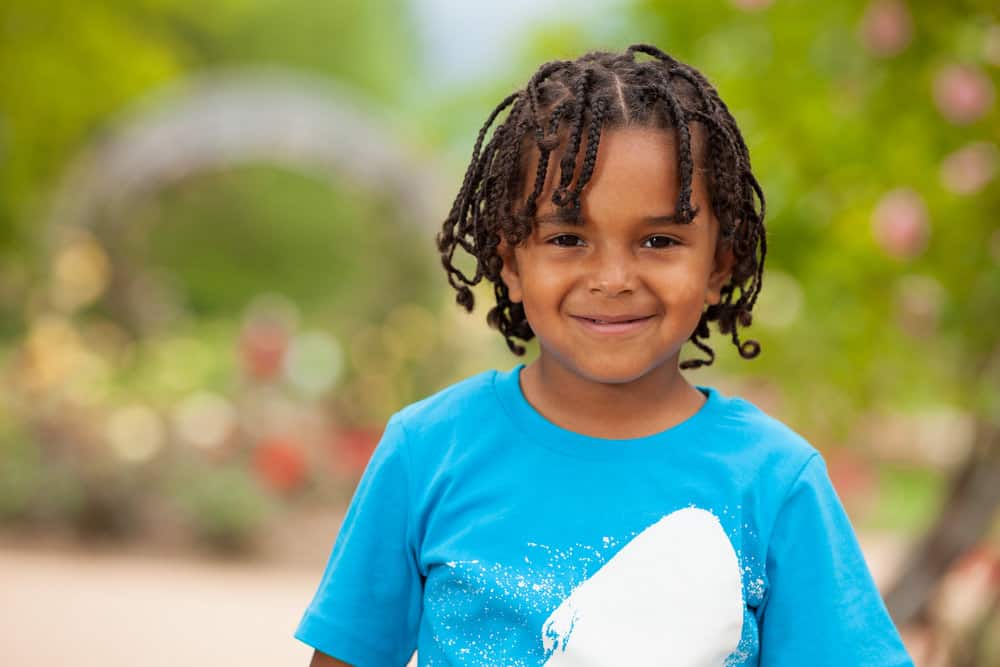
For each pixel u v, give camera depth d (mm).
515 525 1651
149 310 12414
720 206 1666
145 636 5812
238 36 26297
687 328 1636
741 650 1619
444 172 11383
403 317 10445
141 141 11664
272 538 8023
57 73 11820
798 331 4363
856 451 7980
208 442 9086
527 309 1685
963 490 3791
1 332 13516
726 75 4109
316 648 1764
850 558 1644
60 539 7816
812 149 3979
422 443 1760
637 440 1674
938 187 3857
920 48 3803
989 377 3883
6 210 12203
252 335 10359
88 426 8586
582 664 1590
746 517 1630
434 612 1674
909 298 4012
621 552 1617
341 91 26969
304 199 25719
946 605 4031
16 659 5348
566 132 1614
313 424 9945
